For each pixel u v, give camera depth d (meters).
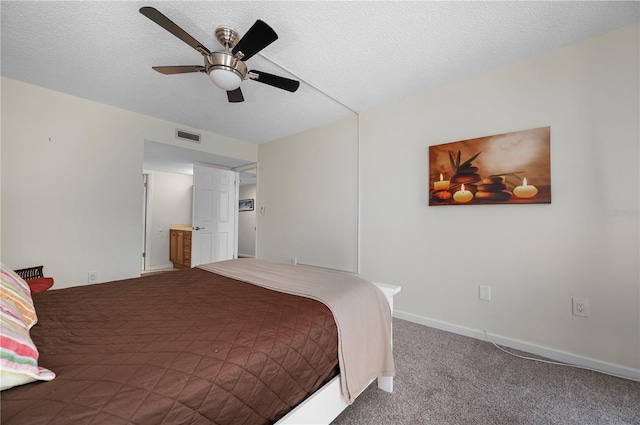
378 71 2.16
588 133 1.77
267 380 0.85
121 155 2.88
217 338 0.88
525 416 1.31
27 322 0.93
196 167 4.09
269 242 4.04
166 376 0.69
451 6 1.50
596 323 1.74
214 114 3.05
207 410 0.70
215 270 1.87
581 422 1.28
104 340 0.86
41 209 2.42
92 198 2.69
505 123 2.08
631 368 1.62
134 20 1.60
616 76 1.69
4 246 2.25
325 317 1.12
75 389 0.62
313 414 1.00
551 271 1.89
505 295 2.07
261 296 1.31
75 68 2.12
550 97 1.91
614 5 1.49
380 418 1.30
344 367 1.13
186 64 2.08
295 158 3.71
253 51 1.55
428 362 1.81
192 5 1.48
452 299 2.32
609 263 1.70
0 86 2.23
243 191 6.67
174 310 1.13
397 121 2.70
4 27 1.65
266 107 2.86
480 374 1.67
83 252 2.64
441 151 2.37
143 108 2.88
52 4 1.47
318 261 3.40
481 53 1.93
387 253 2.74
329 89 2.46
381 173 2.80
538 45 1.84
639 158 1.62
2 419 0.52
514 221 2.04
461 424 1.27
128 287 1.49
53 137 2.47
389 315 1.47
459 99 2.31
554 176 1.88
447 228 2.36
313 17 1.57
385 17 1.58
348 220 3.09
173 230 5.27
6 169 2.25
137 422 0.58
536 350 1.92
